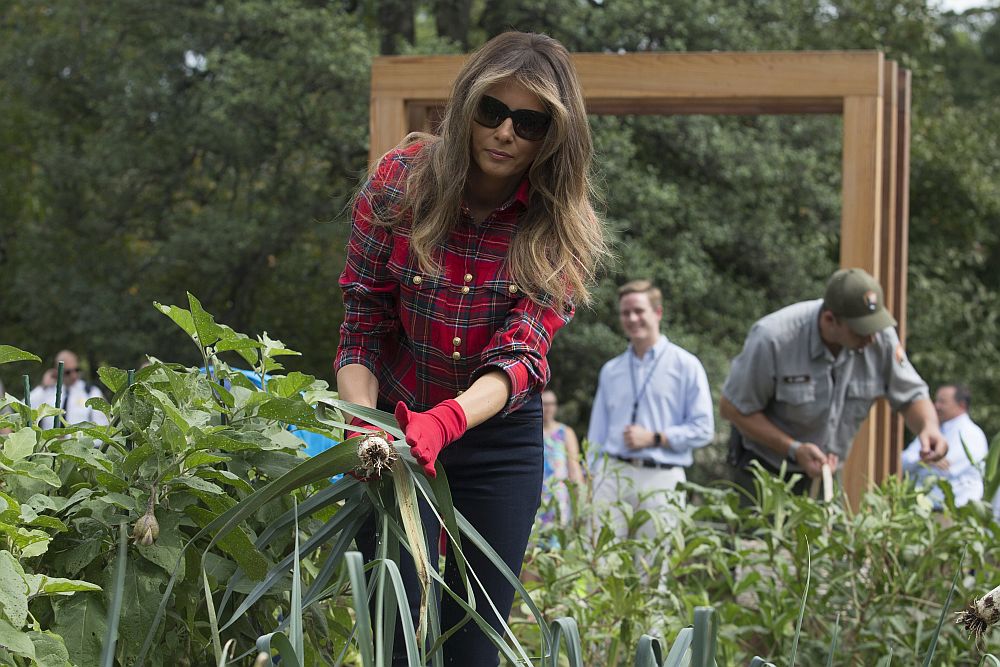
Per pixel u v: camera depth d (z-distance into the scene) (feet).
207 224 45.32
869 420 17.10
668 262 43.32
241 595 7.10
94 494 6.70
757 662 5.46
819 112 18.52
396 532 6.07
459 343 7.37
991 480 11.07
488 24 48.37
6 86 51.39
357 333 7.61
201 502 7.04
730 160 44.50
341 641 7.95
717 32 45.70
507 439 7.57
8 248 54.65
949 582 10.87
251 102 43.27
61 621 6.31
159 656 6.63
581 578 10.77
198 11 45.91
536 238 7.24
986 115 57.57
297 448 7.23
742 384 15.60
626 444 17.80
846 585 11.07
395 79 17.83
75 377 26.12
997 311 54.85
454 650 7.61
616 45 45.65
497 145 7.02
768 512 11.19
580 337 41.34
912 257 54.49
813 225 48.37
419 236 7.20
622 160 42.27
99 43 48.91
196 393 7.22
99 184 48.42
